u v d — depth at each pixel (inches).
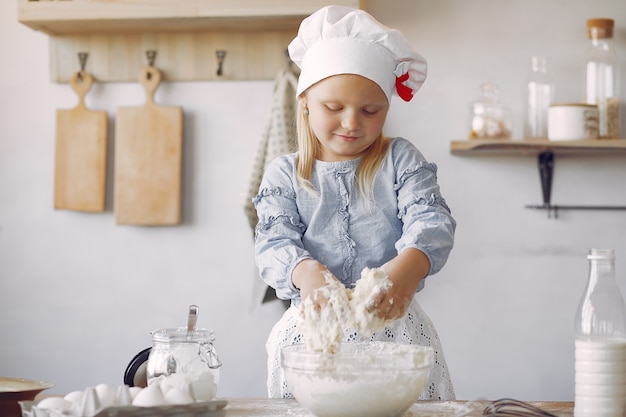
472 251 104.1
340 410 46.0
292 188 62.5
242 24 101.3
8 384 51.8
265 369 104.8
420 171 61.3
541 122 100.9
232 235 105.9
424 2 104.7
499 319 103.8
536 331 103.6
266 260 58.4
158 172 104.8
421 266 53.0
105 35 106.3
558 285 103.5
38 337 107.2
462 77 104.5
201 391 49.1
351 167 62.0
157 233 106.6
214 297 105.8
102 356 106.7
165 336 50.7
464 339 103.8
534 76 101.0
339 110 58.1
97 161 105.6
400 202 60.9
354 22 58.4
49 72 107.3
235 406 52.5
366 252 61.8
